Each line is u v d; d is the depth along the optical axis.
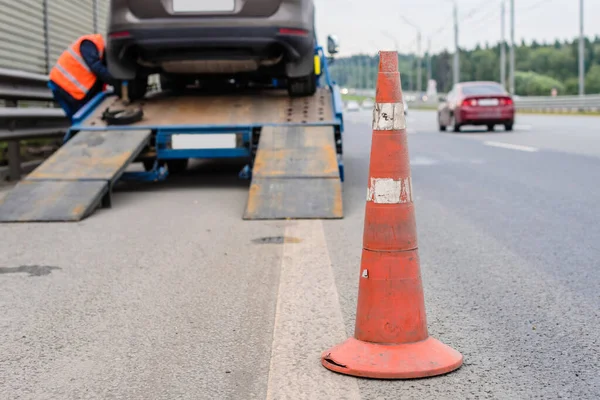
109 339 3.94
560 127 25.41
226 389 3.24
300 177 8.09
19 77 10.23
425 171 11.91
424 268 5.44
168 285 5.02
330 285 4.96
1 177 11.13
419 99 90.12
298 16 9.49
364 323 3.48
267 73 10.61
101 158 8.59
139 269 5.49
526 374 3.35
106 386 3.30
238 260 5.73
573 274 5.20
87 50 10.42
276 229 6.98
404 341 3.44
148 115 9.76
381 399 3.09
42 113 11.08
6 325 4.21
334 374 3.40
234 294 4.77
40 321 4.28
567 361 3.51
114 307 4.53
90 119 9.69
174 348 3.78
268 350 3.73
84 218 7.67
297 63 9.86
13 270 5.54
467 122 23.64
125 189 10.14
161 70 10.60
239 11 9.30
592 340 3.80
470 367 3.46
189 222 7.42
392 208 3.47
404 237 3.47
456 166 12.60
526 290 4.80
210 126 9.16
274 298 4.67
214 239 6.55
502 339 3.84
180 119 9.55
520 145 16.86
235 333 4.00
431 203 8.59
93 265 5.64
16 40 12.05
